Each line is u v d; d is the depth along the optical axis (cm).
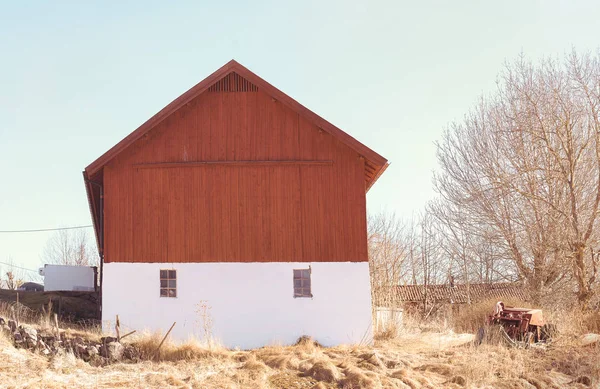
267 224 2295
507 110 3478
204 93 2355
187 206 2308
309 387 1499
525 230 3384
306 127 2341
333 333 2242
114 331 2241
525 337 2006
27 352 1623
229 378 1549
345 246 2284
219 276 2272
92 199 2470
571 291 3259
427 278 5056
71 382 1443
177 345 1917
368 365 1689
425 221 5100
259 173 2320
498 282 4216
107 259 2292
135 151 2336
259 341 2239
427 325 3120
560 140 3200
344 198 2306
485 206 3466
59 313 2519
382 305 3328
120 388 1409
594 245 3186
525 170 3341
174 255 2284
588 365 1714
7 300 2623
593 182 3228
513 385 1555
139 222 2305
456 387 1538
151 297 2269
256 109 2350
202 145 2333
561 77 3309
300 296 2264
